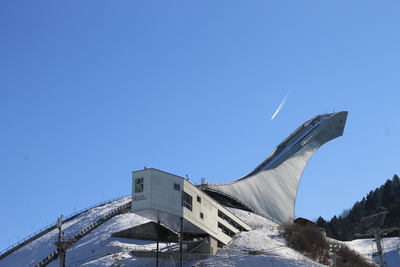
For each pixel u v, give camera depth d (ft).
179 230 262.67
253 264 239.71
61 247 180.34
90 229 320.70
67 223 361.10
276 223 387.75
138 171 233.96
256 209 428.97
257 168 517.55
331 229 540.11
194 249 265.95
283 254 274.36
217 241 276.41
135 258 248.73
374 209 585.63
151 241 291.79
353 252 315.78
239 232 306.55
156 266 232.94
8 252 321.73
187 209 243.81
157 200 229.66
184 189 244.22
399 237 370.12
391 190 607.78
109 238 288.30
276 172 489.26
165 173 237.04
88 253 272.72
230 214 299.38
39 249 308.19
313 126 581.53
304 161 526.98
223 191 415.85
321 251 303.07
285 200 463.83
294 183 491.72
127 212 351.67
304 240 309.01
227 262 243.60
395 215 535.19
